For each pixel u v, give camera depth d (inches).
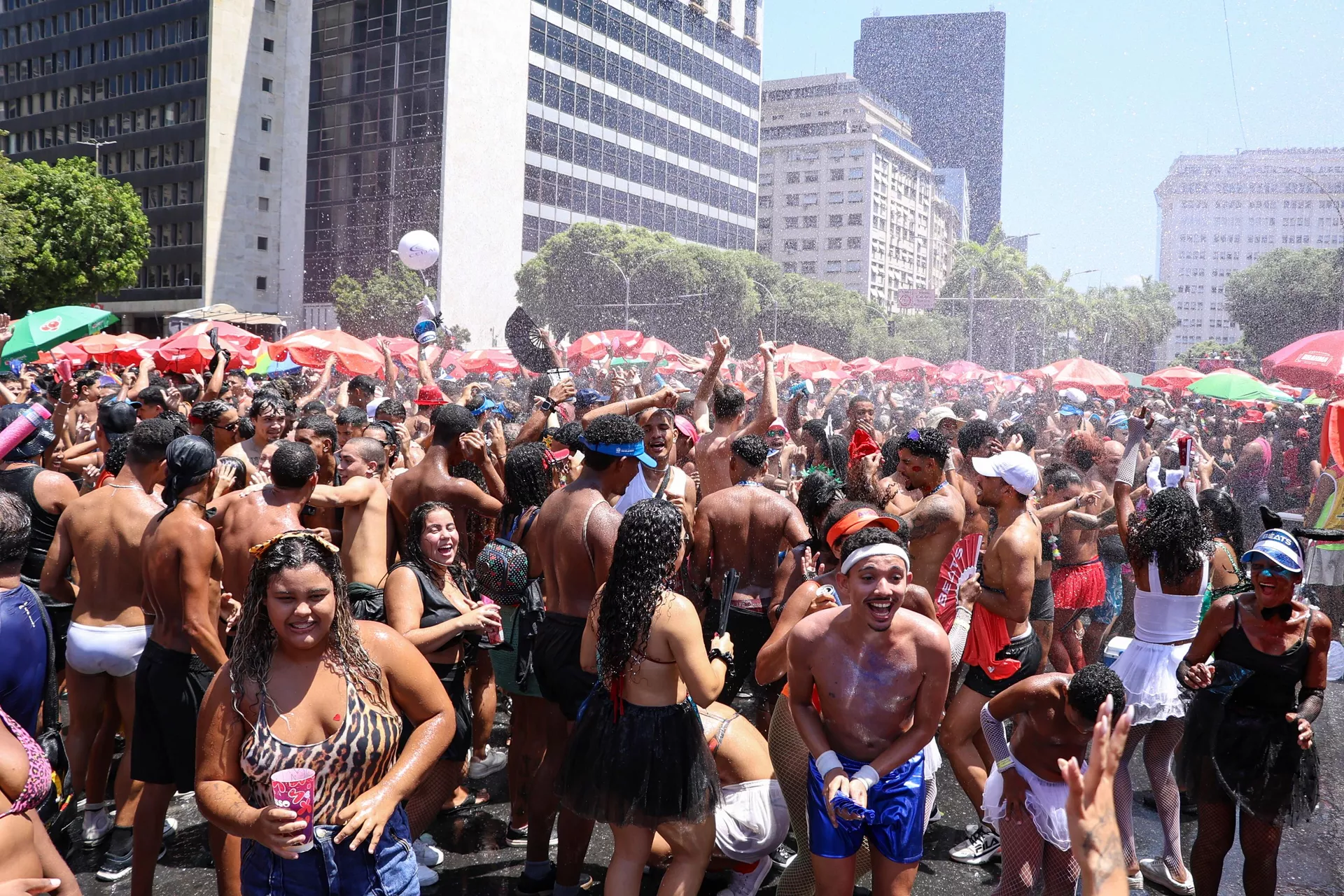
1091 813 78.1
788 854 180.5
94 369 419.5
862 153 4921.3
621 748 129.6
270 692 101.3
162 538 148.4
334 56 2679.6
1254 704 148.9
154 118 2736.2
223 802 99.4
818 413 613.6
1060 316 3523.6
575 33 2805.1
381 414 304.5
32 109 2972.4
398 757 108.5
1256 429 562.9
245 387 429.7
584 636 140.6
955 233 6432.1
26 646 124.0
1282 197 3371.1
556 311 2255.2
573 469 237.8
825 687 133.2
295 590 99.5
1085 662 291.0
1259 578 145.5
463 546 201.6
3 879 84.5
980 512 247.6
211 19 2618.1
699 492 275.6
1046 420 557.0
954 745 175.9
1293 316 2150.6
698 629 129.1
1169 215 3508.9
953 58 6850.4
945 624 191.5
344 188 2679.6
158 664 150.9
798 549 191.2
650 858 156.2
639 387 308.2
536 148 2706.7
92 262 1800.0
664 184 3181.6
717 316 2241.6
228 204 2682.1
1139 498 261.4
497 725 252.7
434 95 2500.0
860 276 4918.8
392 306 2253.9
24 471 213.2
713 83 3395.7
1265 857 149.9
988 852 180.7
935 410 331.0
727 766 151.9
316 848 101.6
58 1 2883.9
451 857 177.0
